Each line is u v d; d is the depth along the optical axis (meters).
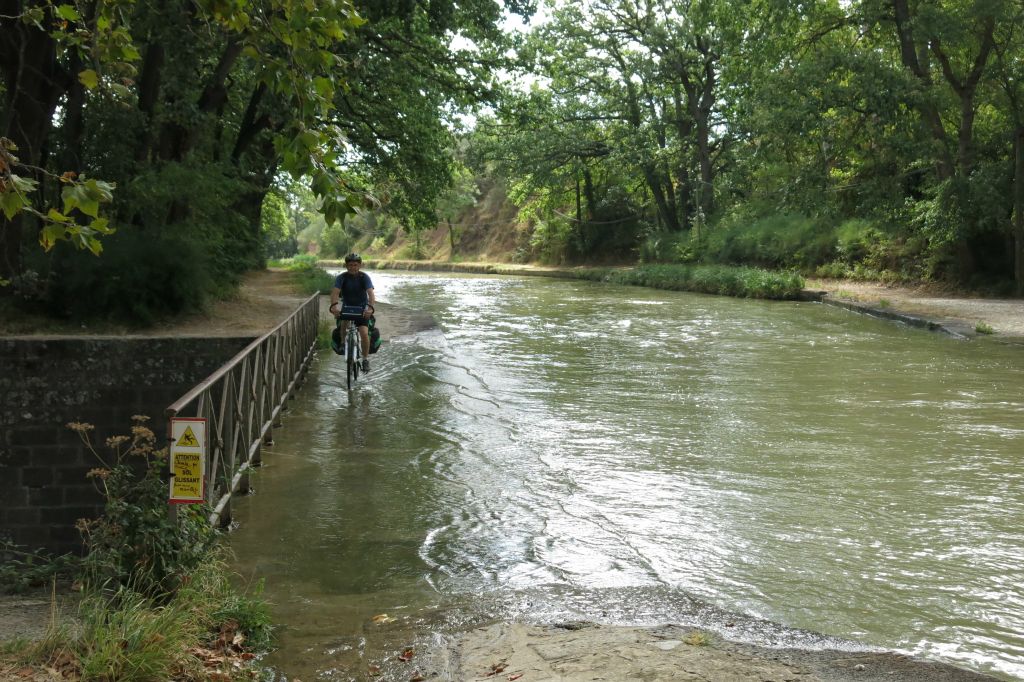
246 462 7.36
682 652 4.03
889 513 6.58
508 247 74.00
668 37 44.34
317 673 3.94
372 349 12.49
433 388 12.37
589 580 5.20
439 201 72.56
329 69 4.16
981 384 12.77
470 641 4.28
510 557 5.60
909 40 28.66
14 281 13.88
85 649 3.79
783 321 23.42
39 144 14.48
